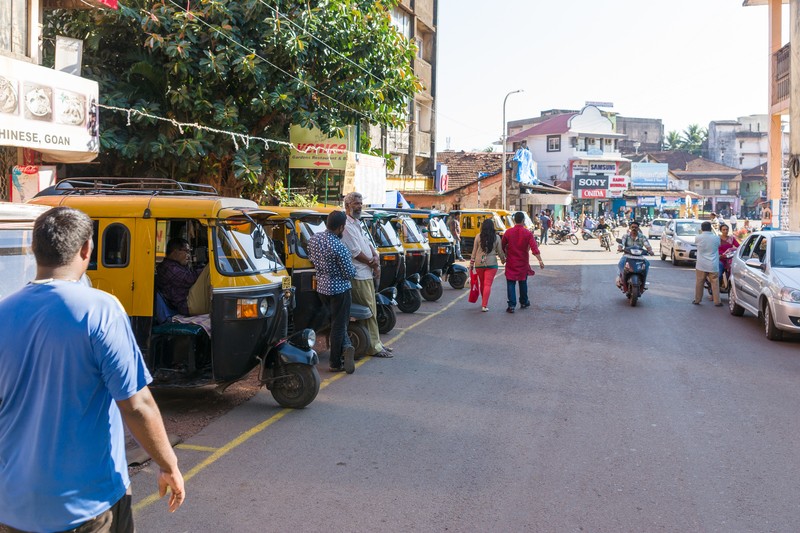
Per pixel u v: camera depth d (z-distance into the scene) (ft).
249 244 22.39
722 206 297.94
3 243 13.92
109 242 21.79
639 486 15.97
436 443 19.01
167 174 47.26
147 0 45.19
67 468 8.13
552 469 17.04
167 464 8.87
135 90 44.70
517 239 44.75
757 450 18.49
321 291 26.96
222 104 45.73
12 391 8.18
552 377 26.86
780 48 78.79
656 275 71.72
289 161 54.44
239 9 47.09
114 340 8.28
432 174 120.88
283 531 13.69
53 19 45.14
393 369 28.22
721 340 34.88
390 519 14.21
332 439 19.38
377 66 56.18
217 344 21.06
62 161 36.11
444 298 52.60
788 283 33.88
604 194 211.20
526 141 223.51
